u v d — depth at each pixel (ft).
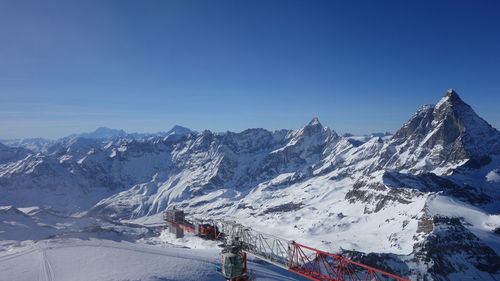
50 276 501.56
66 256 605.73
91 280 472.85
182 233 497.87
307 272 293.23
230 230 338.13
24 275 505.25
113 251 645.10
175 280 518.37
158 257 632.79
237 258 237.86
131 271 530.68
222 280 558.56
